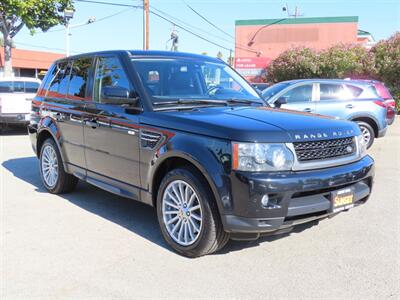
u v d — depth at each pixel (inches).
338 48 975.0
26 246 173.3
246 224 143.2
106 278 146.7
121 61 196.5
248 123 153.4
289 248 171.9
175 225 167.2
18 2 718.5
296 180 143.9
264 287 140.3
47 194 250.2
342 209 159.8
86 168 217.6
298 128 152.7
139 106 180.1
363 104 393.7
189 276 147.6
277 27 1365.7
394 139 507.2
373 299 133.0
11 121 505.4
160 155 166.4
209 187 152.6
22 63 1818.4
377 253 167.8
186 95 191.3
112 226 196.7
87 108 210.4
